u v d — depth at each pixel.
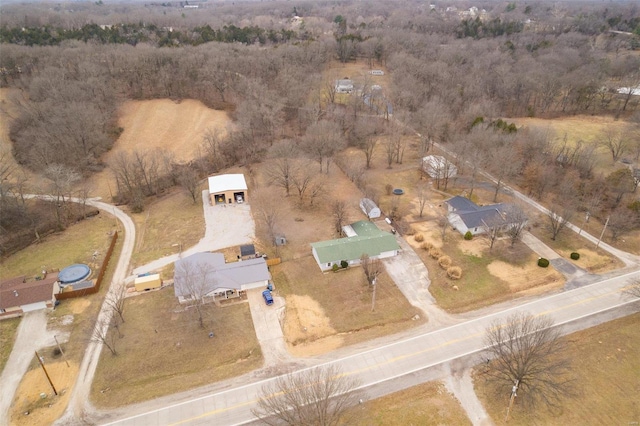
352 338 49.84
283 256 64.38
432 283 58.25
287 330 51.03
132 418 40.88
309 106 115.06
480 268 60.97
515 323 45.12
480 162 81.69
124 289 58.31
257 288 58.06
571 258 62.66
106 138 98.44
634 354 46.91
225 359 47.22
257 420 40.25
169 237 70.56
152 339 49.84
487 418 40.34
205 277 54.00
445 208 76.81
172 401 42.50
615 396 42.19
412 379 44.28
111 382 44.66
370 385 43.62
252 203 80.44
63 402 42.62
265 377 44.75
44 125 91.75
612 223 67.75
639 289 52.59
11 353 48.41
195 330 51.09
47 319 53.31
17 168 89.56
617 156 86.75
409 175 89.94
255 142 101.94
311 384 38.84
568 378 43.94
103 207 81.44
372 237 64.38
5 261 65.44
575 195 76.06
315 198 81.25
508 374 40.72
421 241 67.25
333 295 56.38
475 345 48.31
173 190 87.94
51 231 73.31
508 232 67.12
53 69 111.56
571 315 52.34
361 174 86.06
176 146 101.88
